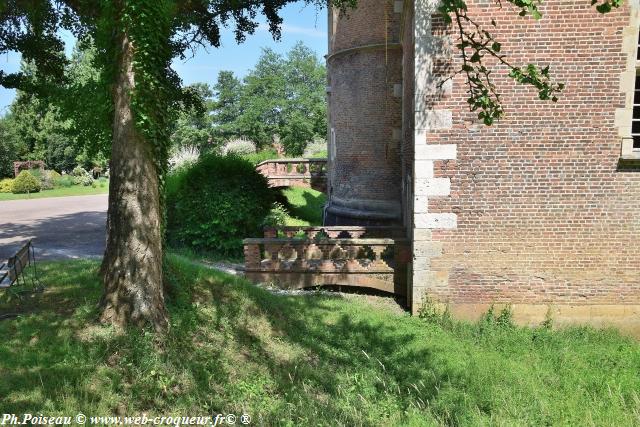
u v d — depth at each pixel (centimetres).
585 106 918
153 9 626
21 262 774
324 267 1116
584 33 905
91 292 723
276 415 520
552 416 600
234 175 1560
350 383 644
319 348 743
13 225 1903
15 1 893
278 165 2730
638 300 944
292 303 929
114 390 507
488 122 645
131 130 640
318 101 6400
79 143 984
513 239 950
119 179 641
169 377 549
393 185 1620
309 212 2377
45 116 4647
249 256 1132
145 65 629
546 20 909
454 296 966
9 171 4406
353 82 1667
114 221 643
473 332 917
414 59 953
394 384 647
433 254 962
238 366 625
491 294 961
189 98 1157
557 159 931
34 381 488
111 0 632
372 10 1600
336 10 1741
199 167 1573
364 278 1107
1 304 695
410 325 922
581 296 951
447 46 927
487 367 736
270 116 6141
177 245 1537
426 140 945
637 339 941
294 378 629
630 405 651
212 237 1478
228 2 985
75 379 504
